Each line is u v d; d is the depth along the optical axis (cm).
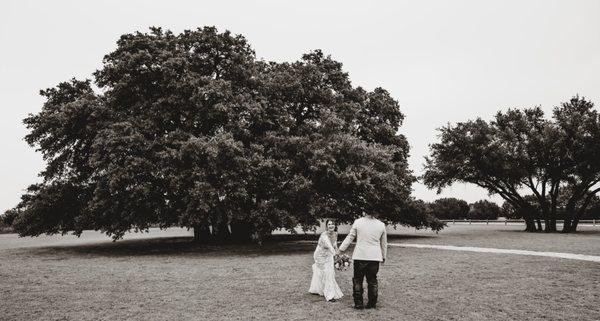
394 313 763
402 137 3522
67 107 2389
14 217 2722
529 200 5925
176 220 2434
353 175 2175
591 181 3991
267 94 2758
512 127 4406
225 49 2627
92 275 1336
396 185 2820
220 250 2353
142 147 2195
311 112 3100
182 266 1564
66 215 2695
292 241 3145
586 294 886
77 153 2711
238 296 948
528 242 2314
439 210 7206
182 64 2369
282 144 2386
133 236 4434
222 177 2106
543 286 984
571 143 4003
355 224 826
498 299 859
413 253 1841
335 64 3234
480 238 2789
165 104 2400
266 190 2417
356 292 806
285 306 838
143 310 816
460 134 4384
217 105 2209
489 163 4150
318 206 2283
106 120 2434
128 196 2192
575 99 4166
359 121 3312
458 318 718
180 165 2147
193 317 756
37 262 1778
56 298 948
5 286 1125
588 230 4081
